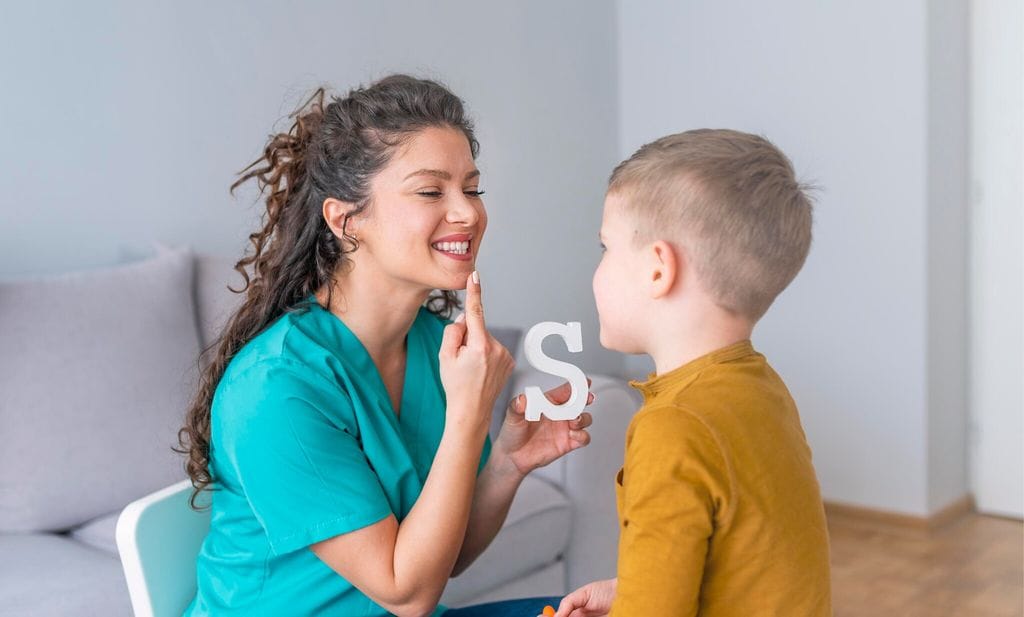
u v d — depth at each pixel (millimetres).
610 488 2510
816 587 1040
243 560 1281
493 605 1491
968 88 3625
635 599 987
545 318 3973
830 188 3654
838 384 3695
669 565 976
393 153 1299
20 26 2559
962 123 3609
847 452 3693
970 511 3748
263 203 3047
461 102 1389
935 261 3494
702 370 1059
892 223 3518
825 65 3637
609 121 4230
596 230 4184
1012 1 3492
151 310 2406
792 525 1019
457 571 1542
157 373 2348
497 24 3713
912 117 3441
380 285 1363
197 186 2908
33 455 2156
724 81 3926
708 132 1098
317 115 1437
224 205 2971
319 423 1248
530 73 3852
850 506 3695
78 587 1839
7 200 2561
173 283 2492
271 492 1225
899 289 3520
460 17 3578
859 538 3479
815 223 3697
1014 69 3512
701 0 3957
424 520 1225
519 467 1464
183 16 2854
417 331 1519
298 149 1432
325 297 1393
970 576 3104
